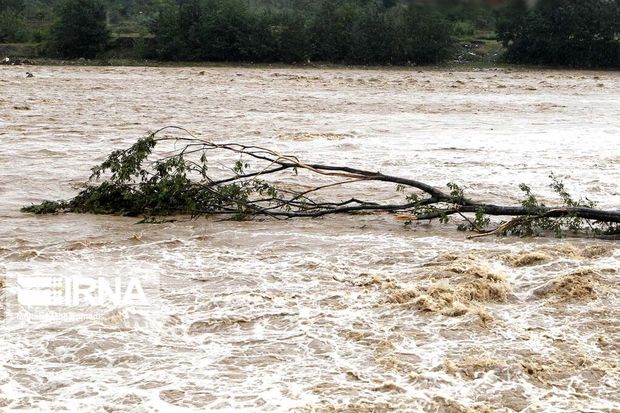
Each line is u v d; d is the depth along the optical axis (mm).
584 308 8094
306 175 15281
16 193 13461
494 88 39219
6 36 61125
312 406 6090
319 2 58875
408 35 56125
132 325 7566
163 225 11188
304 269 9242
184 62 57281
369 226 11344
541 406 6148
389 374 6625
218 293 8398
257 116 25781
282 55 57562
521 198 13375
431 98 33438
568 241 10641
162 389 6359
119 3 66625
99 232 10781
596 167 16609
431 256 9789
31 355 6930
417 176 15328
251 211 11695
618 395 6340
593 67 55344
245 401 6180
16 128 21812
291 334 7410
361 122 24500
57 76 43906
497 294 8438
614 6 54438
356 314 7859
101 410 6043
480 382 6512
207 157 17156
